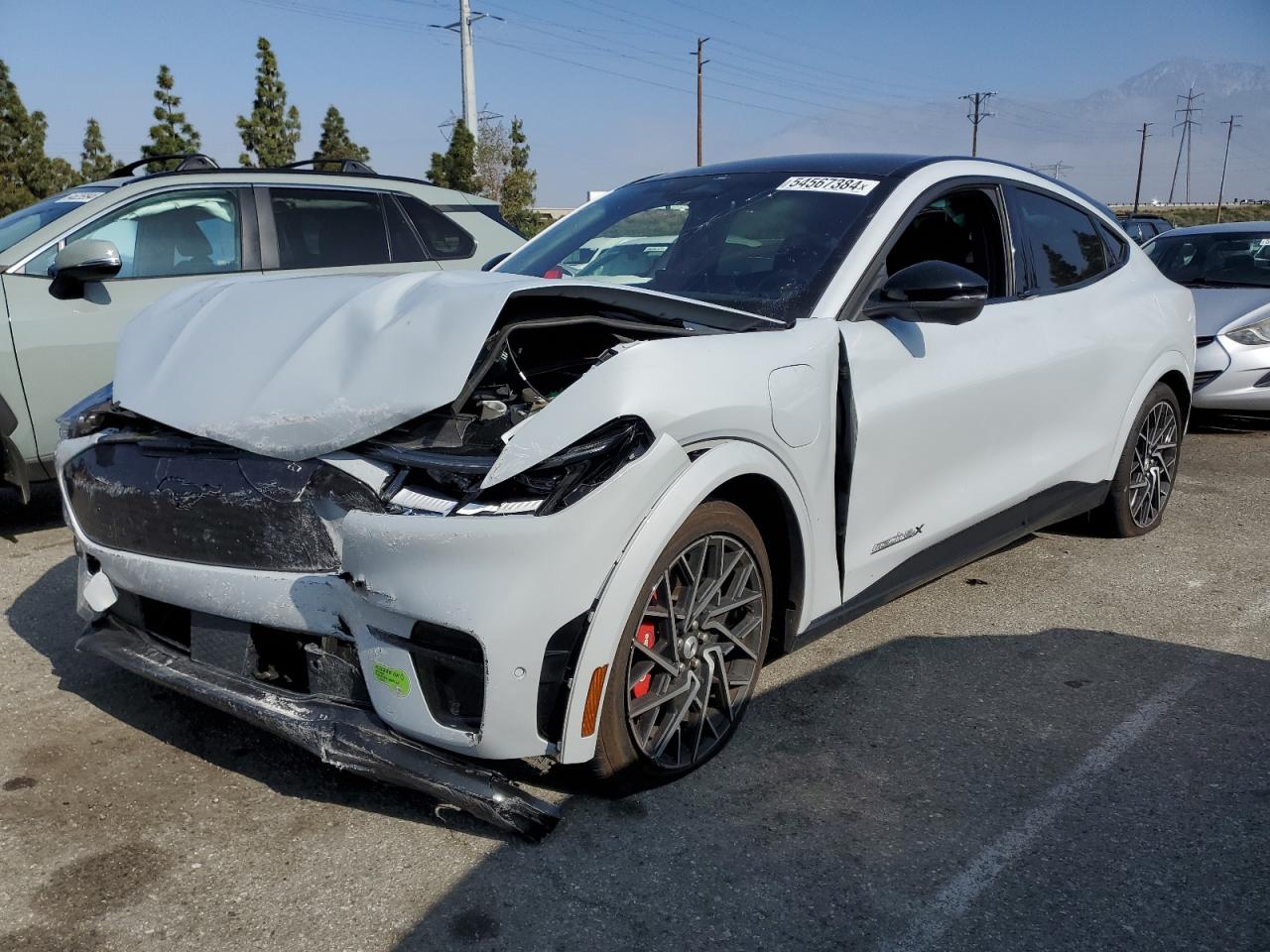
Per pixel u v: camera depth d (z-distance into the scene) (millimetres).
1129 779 2855
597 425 2330
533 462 2244
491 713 2254
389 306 2723
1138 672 3576
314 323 2732
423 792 2434
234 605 2484
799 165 3859
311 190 6047
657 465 2387
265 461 2484
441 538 2201
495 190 42875
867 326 3148
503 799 2334
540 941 2156
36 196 34406
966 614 4105
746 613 2887
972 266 3812
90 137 42250
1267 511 5715
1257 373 7371
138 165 5984
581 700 2359
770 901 2303
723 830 2566
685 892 2328
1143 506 5043
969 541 3719
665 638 2607
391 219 6328
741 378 2645
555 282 2771
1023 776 2863
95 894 2279
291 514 2422
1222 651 3777
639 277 3545
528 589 2225
